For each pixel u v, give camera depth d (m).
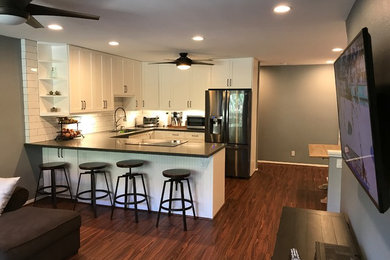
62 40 4.20
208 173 3.89
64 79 4.54
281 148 7.37
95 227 3.65
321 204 4.50
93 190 3.99
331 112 6.92
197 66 6.28
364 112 1.27
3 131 4.04
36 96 4.42
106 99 5.38
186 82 6.41
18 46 4.17
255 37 3.86
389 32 1.30
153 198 4.19
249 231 3.54
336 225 2.19
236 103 5.87
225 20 3.06
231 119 5.93
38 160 4.62
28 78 4.28
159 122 7.14
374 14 1.62
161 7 2.65
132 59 6.21
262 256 2.97
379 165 1.15
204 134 6.32
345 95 1.78
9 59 4.05
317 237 1.99
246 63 5.84
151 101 6.70
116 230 3.57
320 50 4.85
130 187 4.30
